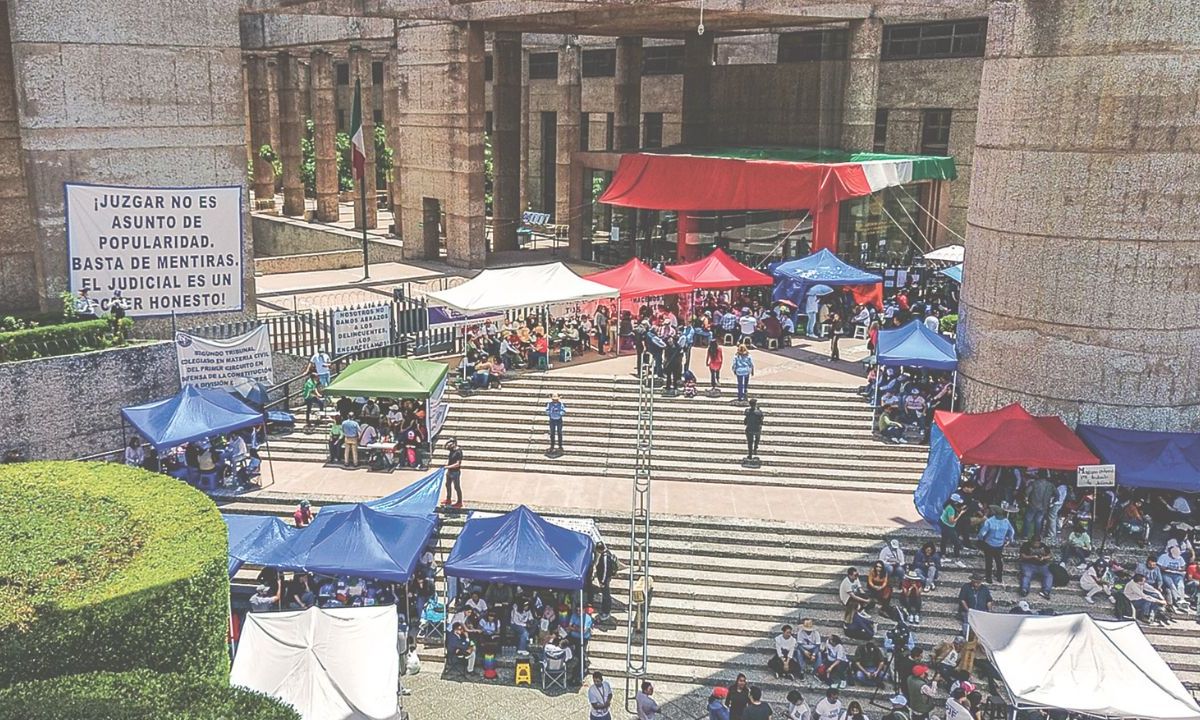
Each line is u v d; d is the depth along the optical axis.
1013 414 21.97
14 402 23.34
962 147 43.88
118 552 11.76
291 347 29.03
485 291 29.84
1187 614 19.97
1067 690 15.45
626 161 43.75
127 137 27.00
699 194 39.88
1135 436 22.20
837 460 25.47
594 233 47.28
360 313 28.98
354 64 42.88
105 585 10.94
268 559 18.70
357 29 45.34
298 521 21.38
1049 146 23.14
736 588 20.97
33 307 31.28
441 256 47.72
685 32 47.00
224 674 12.05
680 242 41.44
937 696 18.19
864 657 18.66
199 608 11.37
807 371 29.94
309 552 18.73
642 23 42.34
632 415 27.25
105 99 26.52
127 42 26.56
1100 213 22.72
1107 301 22.98
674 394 28.09
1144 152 22.11
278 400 28.08
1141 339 22.94
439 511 22.84
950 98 44.00
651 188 41.97
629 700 18.30
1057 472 22.67
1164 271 22.56
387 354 29.69
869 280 32.88
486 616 19.14
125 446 24.88
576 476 25.12
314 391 27.50
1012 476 22.38
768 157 39.72
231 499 23.38
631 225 45.00
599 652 19.41
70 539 12.05
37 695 9.30
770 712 16.97
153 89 27.17
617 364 30.48
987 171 24.86
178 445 22.41
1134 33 21.70
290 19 48.31
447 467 22.81
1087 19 22.14
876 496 24.19
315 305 36.53
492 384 28.72
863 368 30.23
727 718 17.05
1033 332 24.08
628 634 18.12
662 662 19.22
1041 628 16.53
